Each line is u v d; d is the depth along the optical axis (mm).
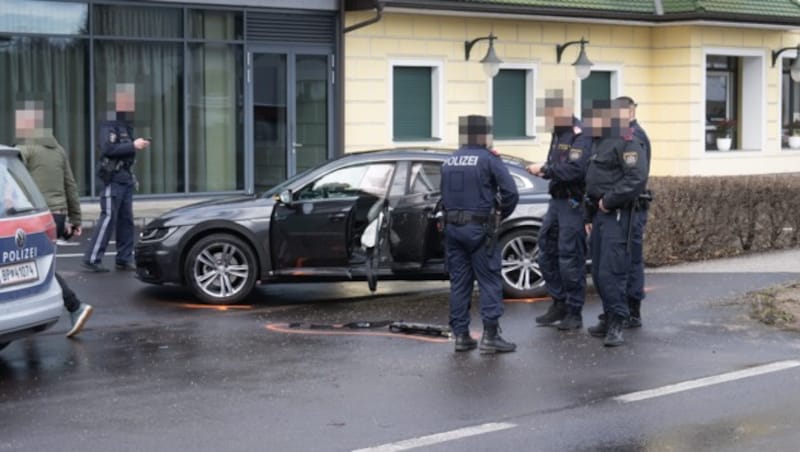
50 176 12445
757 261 14352
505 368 8758
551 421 7309
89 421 7367
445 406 7676
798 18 26078
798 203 15422
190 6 20141
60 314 9086
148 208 19719
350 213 11656
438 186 11617
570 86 24250
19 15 18625
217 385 8297
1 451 6746
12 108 18688
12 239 8570
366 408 7637
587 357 9109
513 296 11914
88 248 14039
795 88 28125
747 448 6734
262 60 20984
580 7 23562
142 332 10352
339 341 9820
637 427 7160
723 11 24750
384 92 21906
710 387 8133
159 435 7047
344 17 21422
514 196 9203
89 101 19344
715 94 26578
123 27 19594
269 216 11766
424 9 21656
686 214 14266
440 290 12828
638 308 10203
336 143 21484
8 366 9008
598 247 9516
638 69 25375
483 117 9258
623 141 9367
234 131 20875
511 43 23344
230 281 11797
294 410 7602
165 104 20172
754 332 9984
